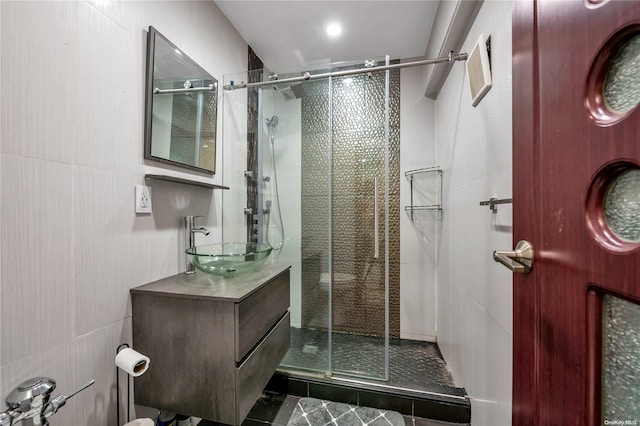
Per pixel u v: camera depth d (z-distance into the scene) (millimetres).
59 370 776
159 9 1166
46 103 750
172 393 975
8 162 670
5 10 666
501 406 960
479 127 1182
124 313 985
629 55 355
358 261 2092
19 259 690
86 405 848
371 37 1874
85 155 854
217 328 929
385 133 1890
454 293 1620
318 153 2021
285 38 1886
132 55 1033
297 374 1606
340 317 2115
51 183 761
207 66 1497
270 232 2043
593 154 386
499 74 974
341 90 1996
